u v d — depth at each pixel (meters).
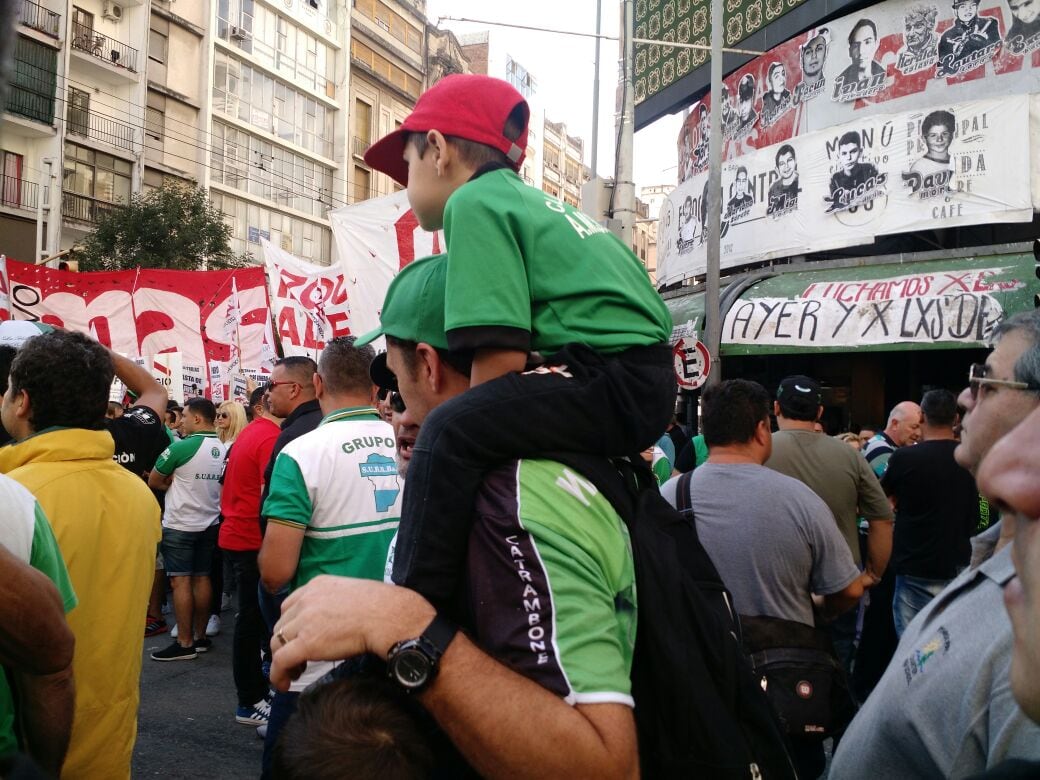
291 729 1.09
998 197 9.91
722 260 13.07
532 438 1.13
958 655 1.28
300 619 1.07
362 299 6.03
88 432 2.48
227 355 9.65
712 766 1.12
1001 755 1.16
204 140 33.38
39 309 9.04
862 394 12.90
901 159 10.64
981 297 9.66
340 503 3.21
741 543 2.81
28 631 1.66
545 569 1.06
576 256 1.27
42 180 26.73
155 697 5.50
